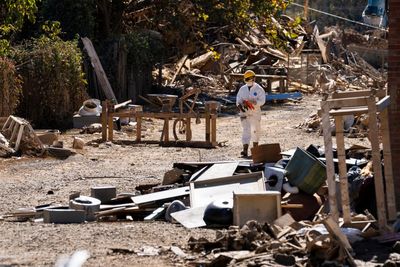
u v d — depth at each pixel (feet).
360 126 114.93
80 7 161.68
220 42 219.61
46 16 161.38
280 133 123.24
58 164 90.84
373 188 54.19
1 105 119.03
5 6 107.55
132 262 42.32
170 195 60.95
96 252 44.78
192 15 180.45
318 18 365.81
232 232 46.26
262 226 47.55
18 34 155.33
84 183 77.66
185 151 102.32
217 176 63.72
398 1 52.13
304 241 45.01
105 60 165.17
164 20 179.93
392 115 52.13
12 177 81.66
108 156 97.81
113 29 178.40
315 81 219.41
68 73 132.67
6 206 65.16
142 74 169.78
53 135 102.99
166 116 108.68
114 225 54.90
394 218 48.42
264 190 57.72
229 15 180.04
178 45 187.32
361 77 243.40
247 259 41.91
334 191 47.42
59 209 57.88
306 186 57.16
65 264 41.22
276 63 224.94
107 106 110.11
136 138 110.52
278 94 184.14
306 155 57.52
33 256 43.83
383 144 48.91
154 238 49.14
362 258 42.86
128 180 79.20
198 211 55.42
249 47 223.92
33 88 131.64
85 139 113.50
